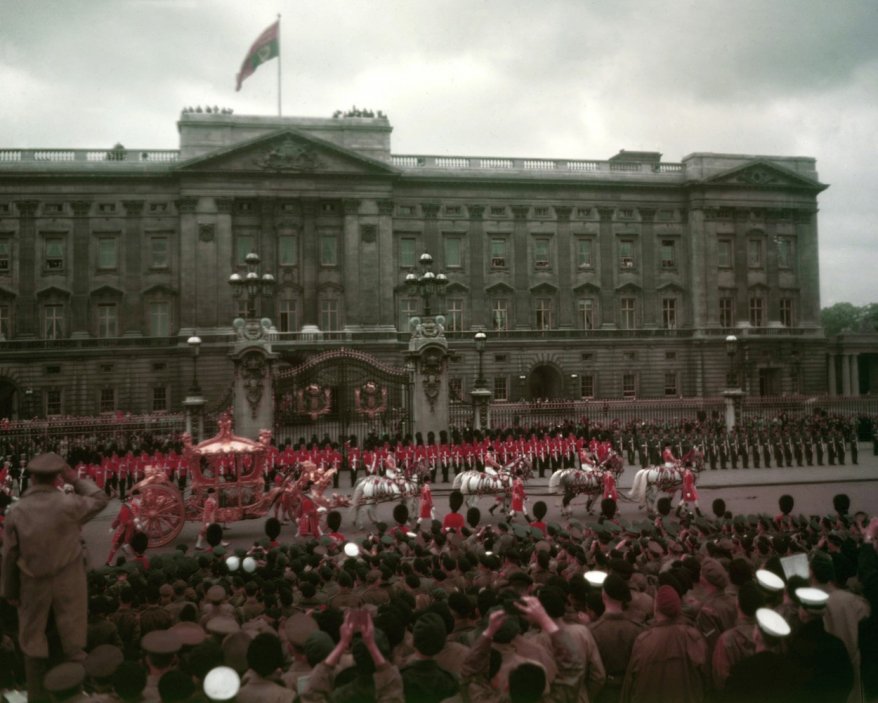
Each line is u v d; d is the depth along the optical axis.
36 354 72.06
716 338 81.88
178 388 73.38
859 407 66.94
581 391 80.81
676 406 64.81
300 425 47.38
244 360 42.00
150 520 25.84
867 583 11.31
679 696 8.59
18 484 38.97
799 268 85.00
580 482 29.56
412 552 18.16
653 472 29.77
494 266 80.00
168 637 8.52
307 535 26.20
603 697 9.47
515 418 57.09
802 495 36.25
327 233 76.19
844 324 131.88
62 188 73.06
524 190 80.38
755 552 16.19
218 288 73.25
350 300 75.44
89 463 35.47
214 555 18.14
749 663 7.61
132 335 73.50
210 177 73.44
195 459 26.59
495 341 78.94
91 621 11.69
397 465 35.09
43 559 8.81
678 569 12.55
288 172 74.19
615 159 84.81
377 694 7.46
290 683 8.91
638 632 9.70
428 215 78.56
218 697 7.11
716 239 82.88
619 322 82.12
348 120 76.69
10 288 72.38
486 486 29.97
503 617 7.93
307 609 13.14
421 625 7.93
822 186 84.56
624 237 82.50
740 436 46.84
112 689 8.24
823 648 8.19
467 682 7.74
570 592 11.47
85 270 73.31
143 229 74.12
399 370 44.44
